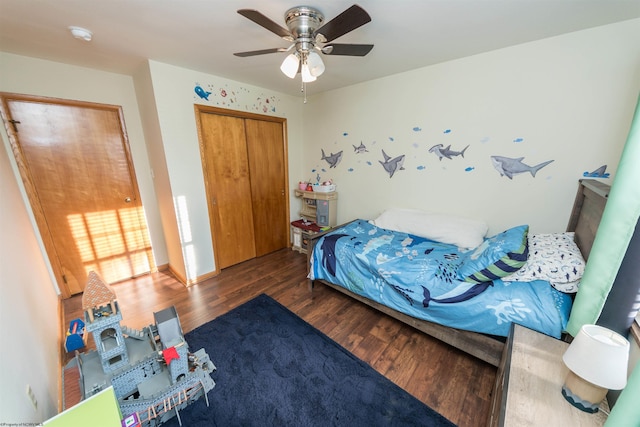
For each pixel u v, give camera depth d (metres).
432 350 1.82
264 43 1.87
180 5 1.38
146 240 2.94
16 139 2.10
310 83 2.89
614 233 0.97
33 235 2.16
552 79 1.82
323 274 2.40
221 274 3.00
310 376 1.60
